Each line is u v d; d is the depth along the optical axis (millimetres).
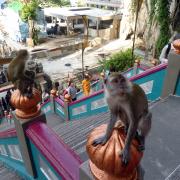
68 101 9461
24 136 3234
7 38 32062
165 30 18859
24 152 3551
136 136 2115
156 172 3541
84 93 11969
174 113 5109
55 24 33906
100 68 19812
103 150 1688
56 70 23328
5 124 11344
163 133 4449
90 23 33938
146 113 2141
